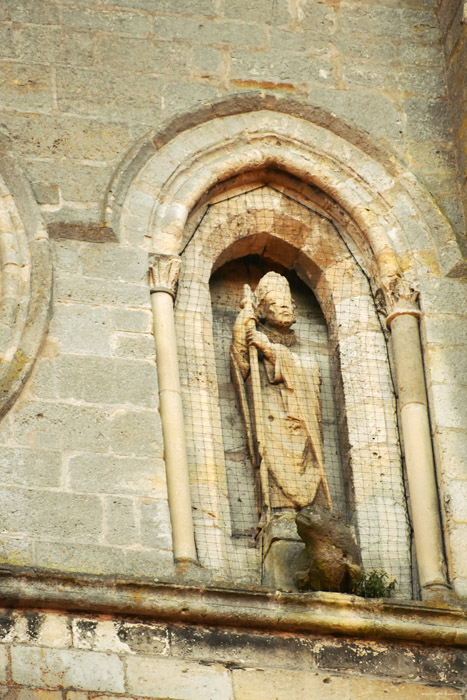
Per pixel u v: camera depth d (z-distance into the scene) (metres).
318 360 27.78
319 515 24.38
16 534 23.75
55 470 24.38
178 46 28.73
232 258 28.39
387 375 27.05
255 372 26.75
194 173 27.62
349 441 26.56
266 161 28.06
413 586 25.23
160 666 23.12
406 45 29.67
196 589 23.61
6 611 23.06
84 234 26.52
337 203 28.20
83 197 26.89
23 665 22.75
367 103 28.91
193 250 27.42
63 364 25.30
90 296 25.98
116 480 24.48
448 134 28.89
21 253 26.30
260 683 23.28
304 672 23.50
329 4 29.75
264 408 26.56
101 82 28.08
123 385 25.31
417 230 27.81
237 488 26.17
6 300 25.80
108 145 27.48
